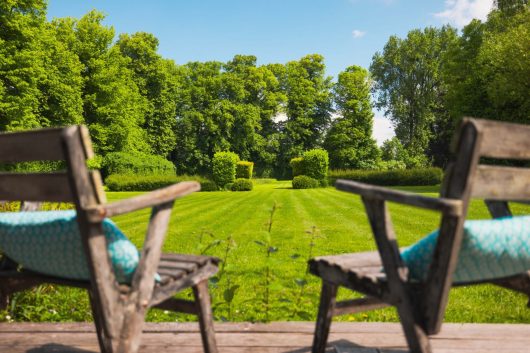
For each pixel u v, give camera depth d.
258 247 7.21
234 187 31.34
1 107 26.02
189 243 7.73
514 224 1.61
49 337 2.67
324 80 64.19
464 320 3.51
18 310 3.31
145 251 1.64
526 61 25.64
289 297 3.92
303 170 36.06
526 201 1.90
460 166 1.40
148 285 1.63
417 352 1.54
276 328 2.82
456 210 1.37
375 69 57.72
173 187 1.71
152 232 1.66
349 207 15.18
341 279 1.87
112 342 1.50
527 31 26.61
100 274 1.48
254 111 58.72
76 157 1.39
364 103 56.75
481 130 1.36
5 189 1.61
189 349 2.50
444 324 2.93
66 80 34.22
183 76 58.16
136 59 49.03
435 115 55.69
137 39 48.81
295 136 61.72
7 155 1.58
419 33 55.75
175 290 1.82
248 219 11.84
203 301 2.01
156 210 1.69
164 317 3.38
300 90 61.88
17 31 26.61
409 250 1.69
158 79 49.50
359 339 2.64
